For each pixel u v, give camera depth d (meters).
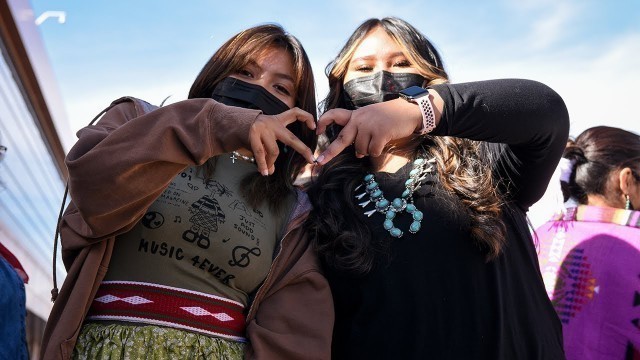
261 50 2.10
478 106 1.74
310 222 2.05
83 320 1.72
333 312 1.93
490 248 1.83
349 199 2.03
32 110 3.75
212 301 1.80
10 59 3.30
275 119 1.64
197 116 1.62
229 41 2.13
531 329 1.86
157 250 1.78
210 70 2.11
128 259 1.78
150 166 1.60
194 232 1.82
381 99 2.13
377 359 1.80
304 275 1.93
